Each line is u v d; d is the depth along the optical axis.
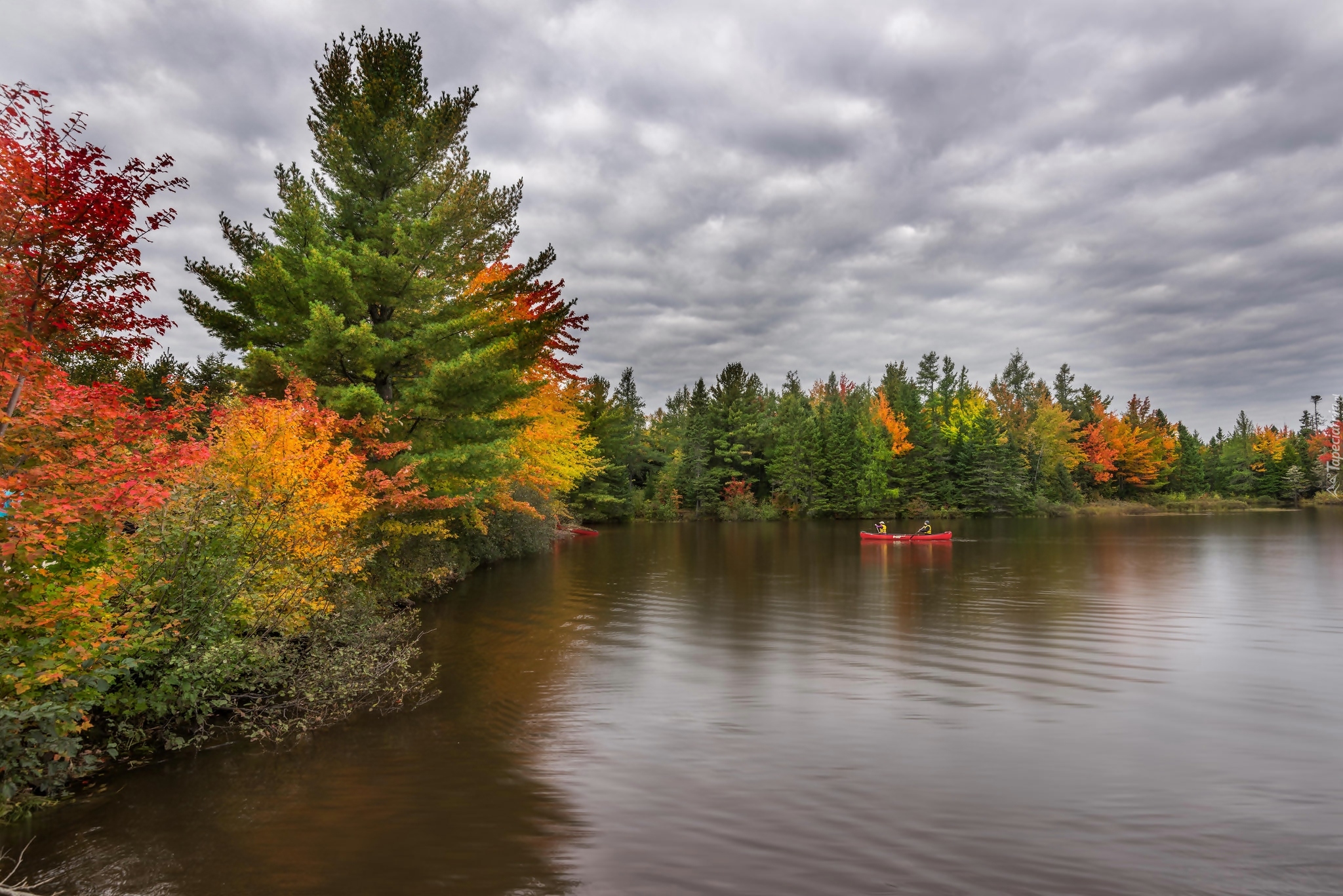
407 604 15.59
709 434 69.88
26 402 5.46
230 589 7.48
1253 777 6.32
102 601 6.07
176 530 7.10
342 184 15.96
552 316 16.62
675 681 9.74
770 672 10.20
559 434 25.69
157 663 7.02
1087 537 38.41
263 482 8.55
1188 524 50.94
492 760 6.81
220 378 15.11
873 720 8.04
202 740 7.18
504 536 26.00
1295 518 58.62
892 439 69.06
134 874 4.71
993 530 45.75
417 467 13.56
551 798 5.92
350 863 4.87
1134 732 7.57
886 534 37.69
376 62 16.20
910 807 5.73
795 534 45.28
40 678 5.11
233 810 5.68
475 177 15.84
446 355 15.05
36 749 5.43
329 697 8.20
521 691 9.27
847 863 4.82
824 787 6.14
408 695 9.05
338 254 13.68
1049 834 5.25
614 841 5.17
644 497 66.25
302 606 8.67
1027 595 17.50
